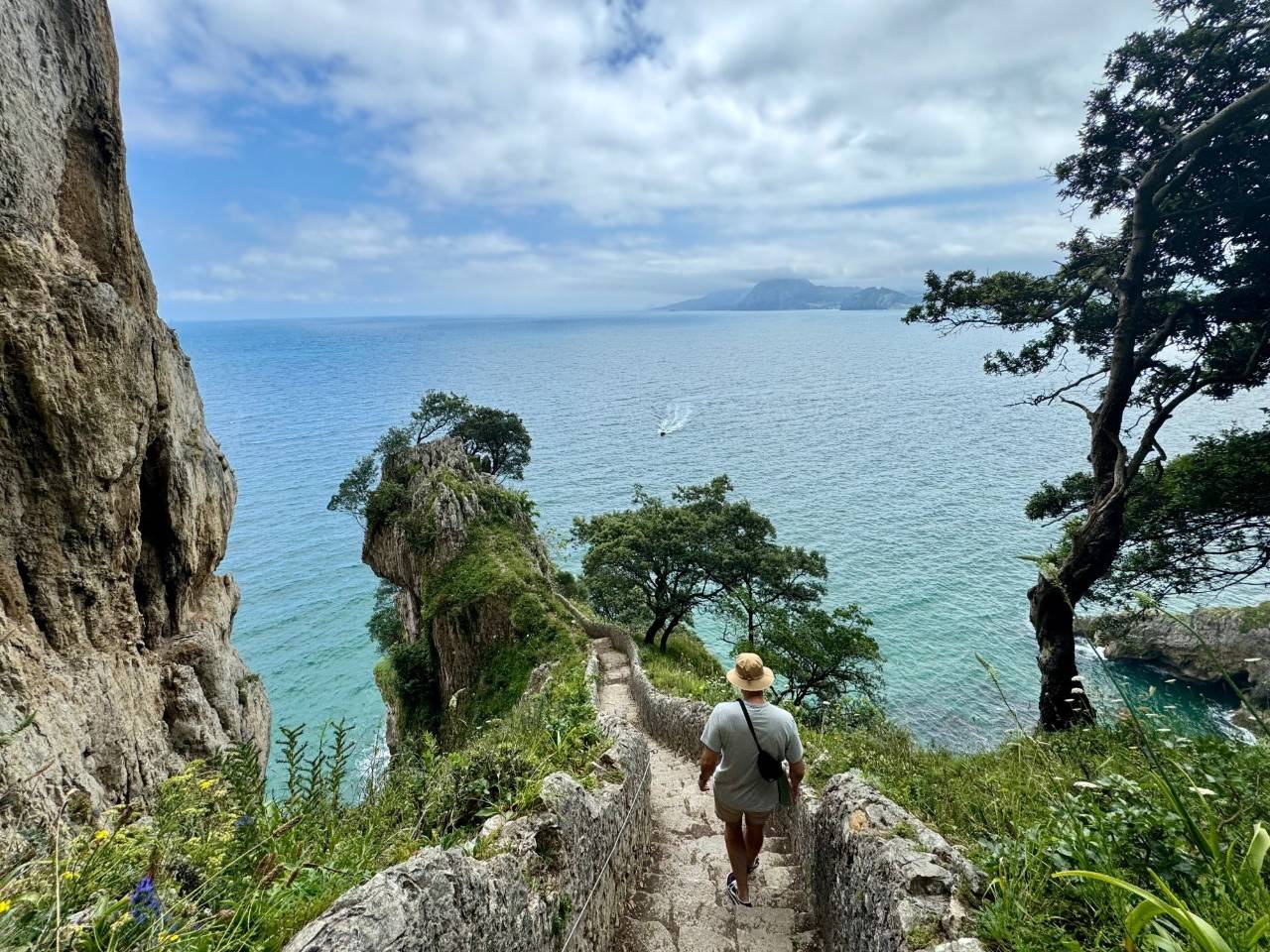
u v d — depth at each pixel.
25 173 12.05
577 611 34.53
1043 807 3.86
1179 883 2.56
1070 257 15.02
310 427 162.62
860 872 3.81
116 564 12.87
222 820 3.40
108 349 12.49
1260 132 11.39
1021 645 50.03
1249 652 33.22
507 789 4.65
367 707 49.38
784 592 35.66
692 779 9.64
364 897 2.44
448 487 41.56
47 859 2.57
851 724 13.08
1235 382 12.95
